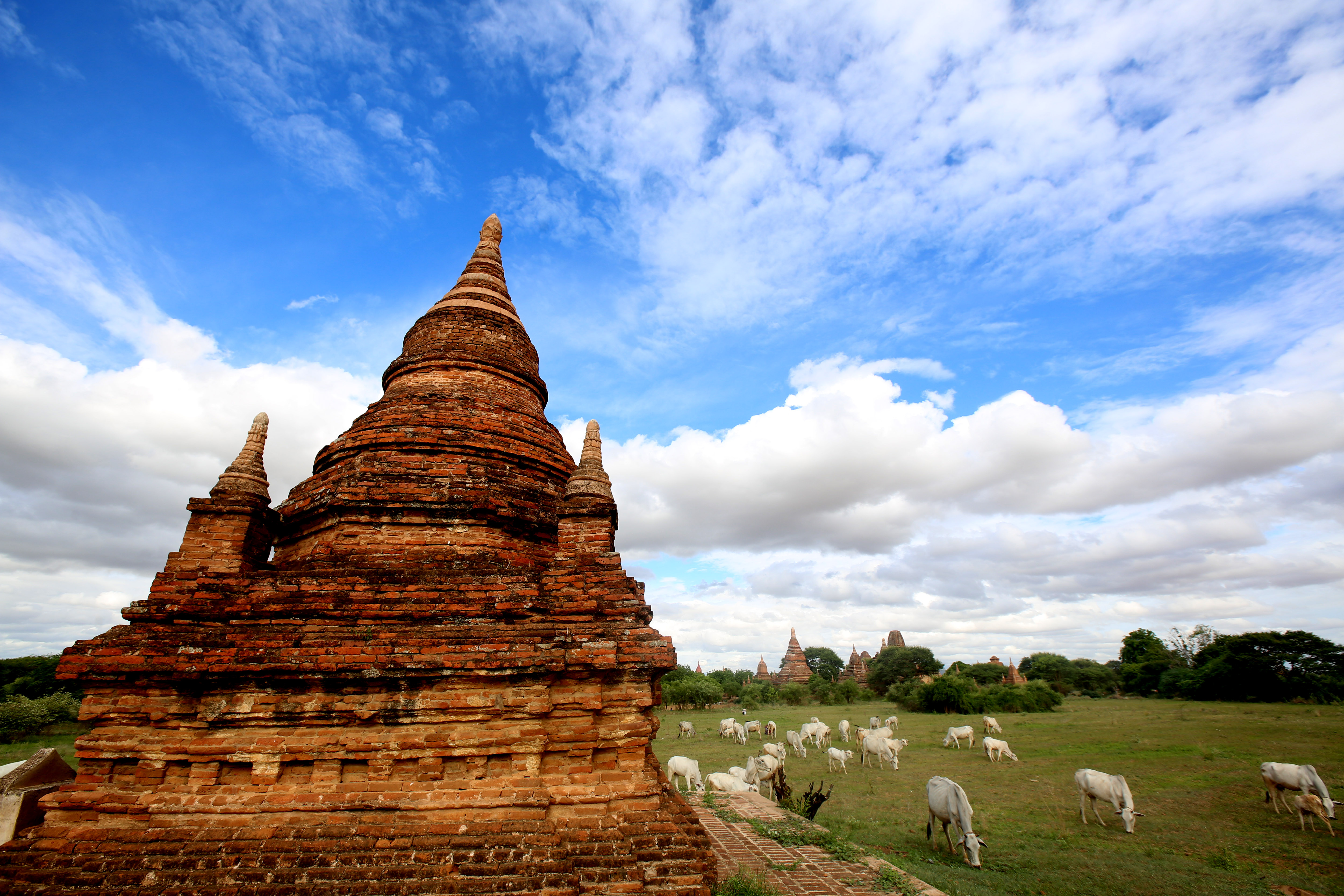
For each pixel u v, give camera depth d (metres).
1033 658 119.50
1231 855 16.86
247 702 8.24
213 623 9.04
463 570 10.13
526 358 15.51
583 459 11.24
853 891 12.40
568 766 8.64
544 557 11.80
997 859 16.98
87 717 8.09
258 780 8.06
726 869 13.70
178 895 7.30
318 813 7.97
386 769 8.23
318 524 11.30
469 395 13.31
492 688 8.61
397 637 8.62
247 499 10.00
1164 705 72.25
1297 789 23.78
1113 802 20.33
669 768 26.94
